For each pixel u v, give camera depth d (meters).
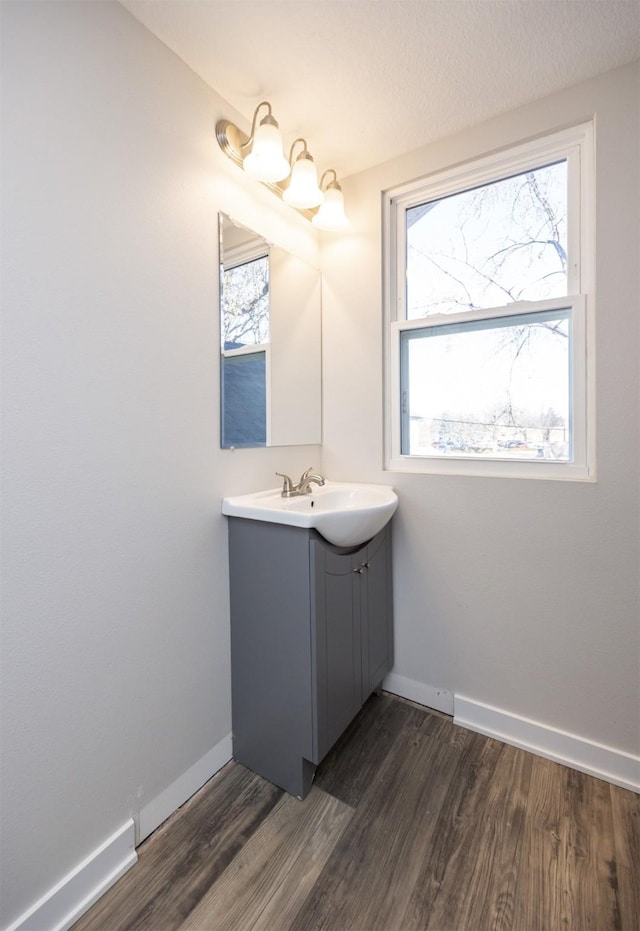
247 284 1.57
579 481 1.43
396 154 1.74
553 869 1.10
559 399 1.53
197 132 1.34
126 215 1.13
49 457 0.97
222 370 1.46
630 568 1.37
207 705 1.41
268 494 1.61
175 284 1.28
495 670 1.61
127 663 1.15
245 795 1.35
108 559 1.10
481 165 1.61
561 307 1.49
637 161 1.30
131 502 1.16
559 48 1.25
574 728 1.47
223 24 1.16
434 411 1.79
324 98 1.44
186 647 1.33
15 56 0.90
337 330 1.96
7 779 0.90
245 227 1.55
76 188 1.01
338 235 1.93
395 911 1.01
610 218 1.34
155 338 1.22
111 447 1.11
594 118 1.37
